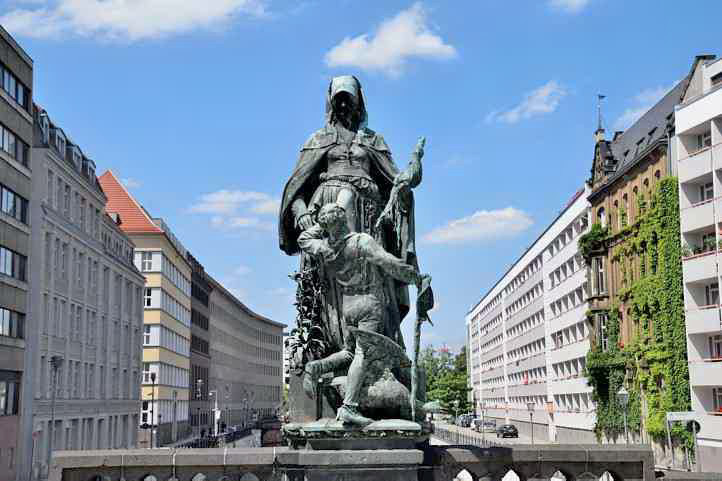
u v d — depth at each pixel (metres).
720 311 49.25
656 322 56.72
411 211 11.30
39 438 56.19
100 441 72.31
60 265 60.97
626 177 64.81
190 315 115.94
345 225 10.59
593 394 69.06
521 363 114.81
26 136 54.38
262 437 56.22
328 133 11.85
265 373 186.38
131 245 86.81
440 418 148.12
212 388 134.88
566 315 83.19
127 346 81.44
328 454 10.01
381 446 10.19
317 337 11.02
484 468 11.03
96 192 69.69
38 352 55.53
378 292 10.65
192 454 10.97
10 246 51.69
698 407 50.88
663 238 55.44
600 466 11.17
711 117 50.81
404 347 11.08
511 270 122.69
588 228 76.19
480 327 173.00
